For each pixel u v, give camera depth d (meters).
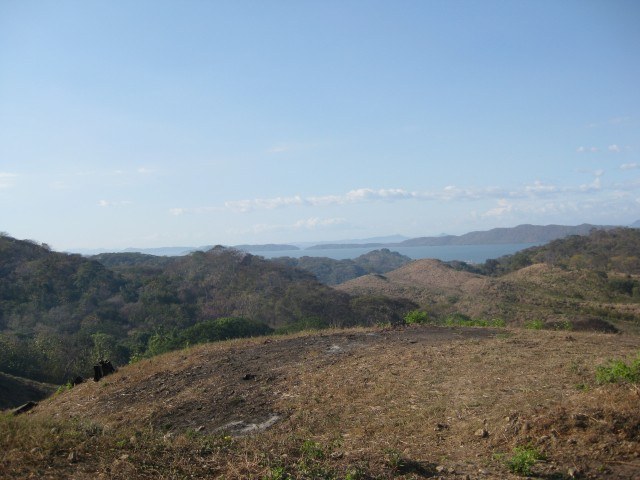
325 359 10.20
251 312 37.75
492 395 6.84
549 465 4.70
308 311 36.03
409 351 10.14
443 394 7.27
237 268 50.09
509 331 12.23
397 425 6.38
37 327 33.47
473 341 10.73
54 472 4.44
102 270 44.72
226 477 4.52
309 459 5.02
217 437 6.07
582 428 5.19
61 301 38.22
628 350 8.85
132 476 4.43
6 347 26.94
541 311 35.16
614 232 68.56
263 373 9.62
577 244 66.31
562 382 6.95
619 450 4.76
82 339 29.69
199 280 46.56
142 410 8.42
